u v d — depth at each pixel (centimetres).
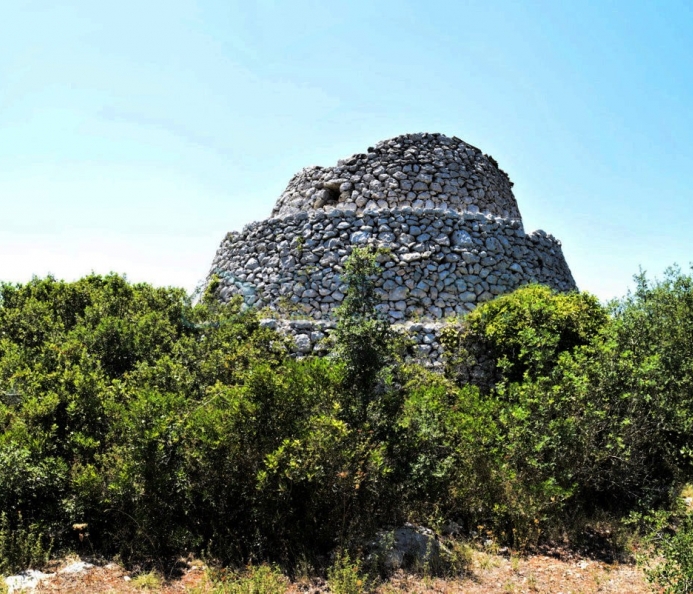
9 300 1139
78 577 571
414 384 915
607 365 792
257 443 660
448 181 1502
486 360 1066
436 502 734
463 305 1271
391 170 1487
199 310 1152
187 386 841
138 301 1157
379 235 1324
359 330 710
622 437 766
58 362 851
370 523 680
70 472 649
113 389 784
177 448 657
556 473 753
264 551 644
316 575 610
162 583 579
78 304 1150
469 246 1325
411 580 610
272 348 1020
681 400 829
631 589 611
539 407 766
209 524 667
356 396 714
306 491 662
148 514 636
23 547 587
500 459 734
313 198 1532
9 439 635
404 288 1262
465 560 661
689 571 525
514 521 729
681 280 1049
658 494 815
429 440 726
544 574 643
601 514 784
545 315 1016
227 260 1527
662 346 861
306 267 1327
